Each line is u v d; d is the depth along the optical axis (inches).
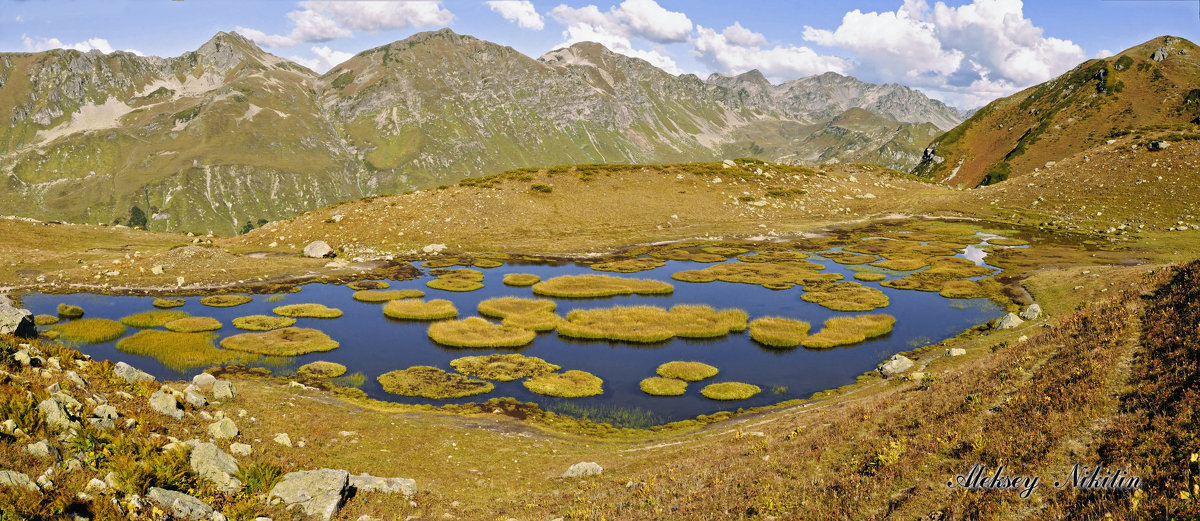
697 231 4426.7
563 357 1978.3
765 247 4094.5
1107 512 550.3
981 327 2132.1
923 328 2233.0
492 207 4539.9
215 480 736.3
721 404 1577.3
